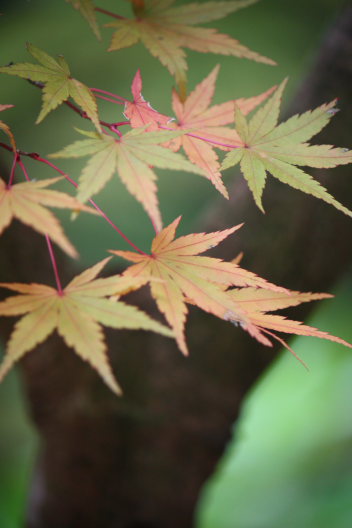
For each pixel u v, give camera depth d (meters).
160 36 0.48
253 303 0.45
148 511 0.76
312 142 0.63
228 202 0.69
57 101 0.43
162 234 0.44
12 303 0.42
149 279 0.42
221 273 0.43
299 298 0.45
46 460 0.77
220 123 0.48
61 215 1.34
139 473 0.74
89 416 0.72
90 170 0.42
